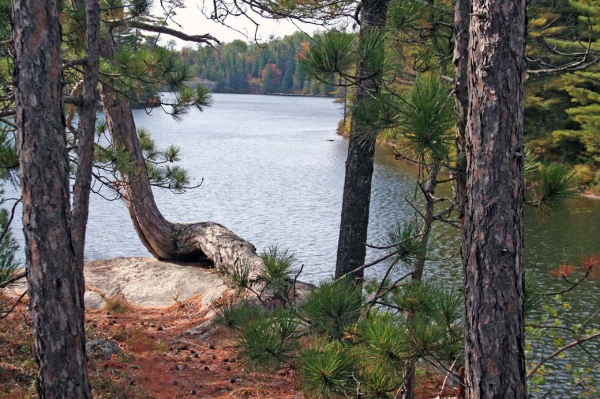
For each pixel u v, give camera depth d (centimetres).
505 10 348
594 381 965
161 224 1309
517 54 351
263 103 14062
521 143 357
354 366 363
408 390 412
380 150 4934
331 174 3966
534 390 684
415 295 397
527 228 2328
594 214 2594
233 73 18662
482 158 356
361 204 760
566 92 3388
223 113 9981
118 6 681
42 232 408
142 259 1293
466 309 368
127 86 727
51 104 409
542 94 3450
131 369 683
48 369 413
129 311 1009
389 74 420
